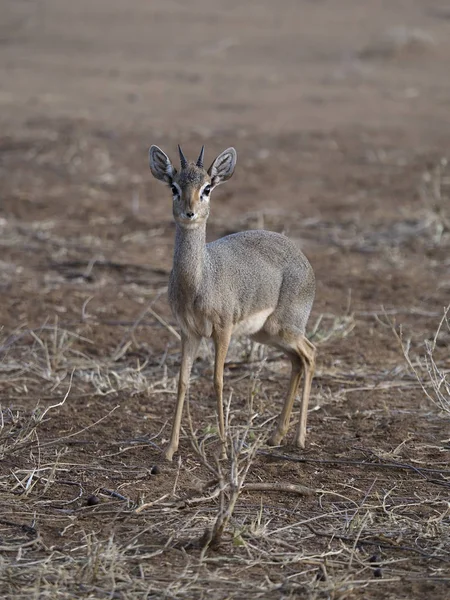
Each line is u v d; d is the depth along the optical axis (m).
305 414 20.52
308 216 40.16
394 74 74.25
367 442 20.59
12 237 36.56
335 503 17.77
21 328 27.41
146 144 52.50
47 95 66.12
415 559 15.88
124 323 28.08
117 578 14.97
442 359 25.48
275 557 15.78
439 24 92.56
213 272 19.14
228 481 17.80
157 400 22.78
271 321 20.50
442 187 44.28
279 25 96.56
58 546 15.95
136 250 35.59
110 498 17.80
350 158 50.53
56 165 48.09
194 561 15.58
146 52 84.31
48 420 21.38
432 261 34.59
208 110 61.91
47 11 105.62
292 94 67.44
